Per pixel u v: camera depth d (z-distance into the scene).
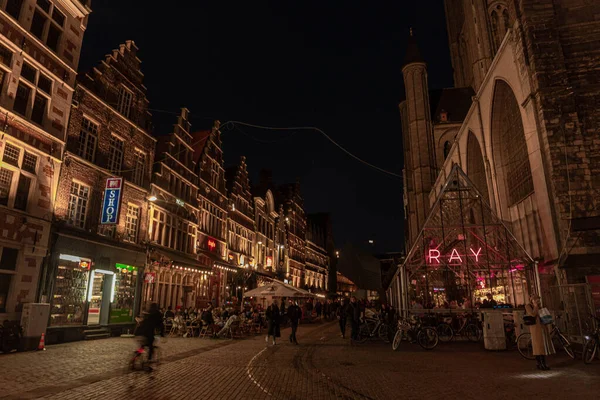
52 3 14.77
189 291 23.77
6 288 12.52
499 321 13.12
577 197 15.81
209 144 28.73
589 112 16.73
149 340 8.86
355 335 15.86
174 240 22.95
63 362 9.79
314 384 7.64
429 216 17.58
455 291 24.59
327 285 71.56
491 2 41.62
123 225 18.20
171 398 6.44
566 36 17.78
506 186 24.41
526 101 18.00
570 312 13.04
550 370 9.11
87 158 16.41
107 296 16.94
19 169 13.04
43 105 14.30
